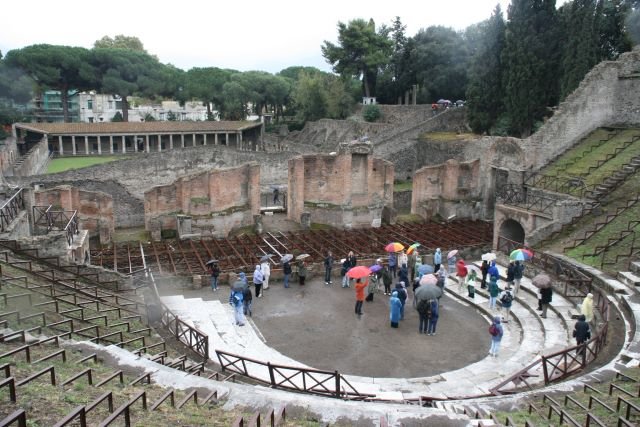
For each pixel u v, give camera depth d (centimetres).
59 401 1148
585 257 3228
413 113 7950
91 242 4028
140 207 4875
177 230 4269
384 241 4194
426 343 2561
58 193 3819
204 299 3052
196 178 4284
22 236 2739
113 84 9019
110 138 8462
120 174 5834
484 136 5841
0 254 2402
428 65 8300
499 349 2486
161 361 1842
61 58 8538
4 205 2778
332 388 2036
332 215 4744
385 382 2119
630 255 3091
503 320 2797
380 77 9269
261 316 2848
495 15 5997
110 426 1084
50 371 1219
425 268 2959
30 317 1758
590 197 3906
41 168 6762
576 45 5281
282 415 1330
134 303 2567
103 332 1994
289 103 11088
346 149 4606
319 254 3766
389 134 7162
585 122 4888
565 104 4778
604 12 5550
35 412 1068
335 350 2467
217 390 1490
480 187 5216
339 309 2973
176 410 1273
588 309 2452
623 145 4497
